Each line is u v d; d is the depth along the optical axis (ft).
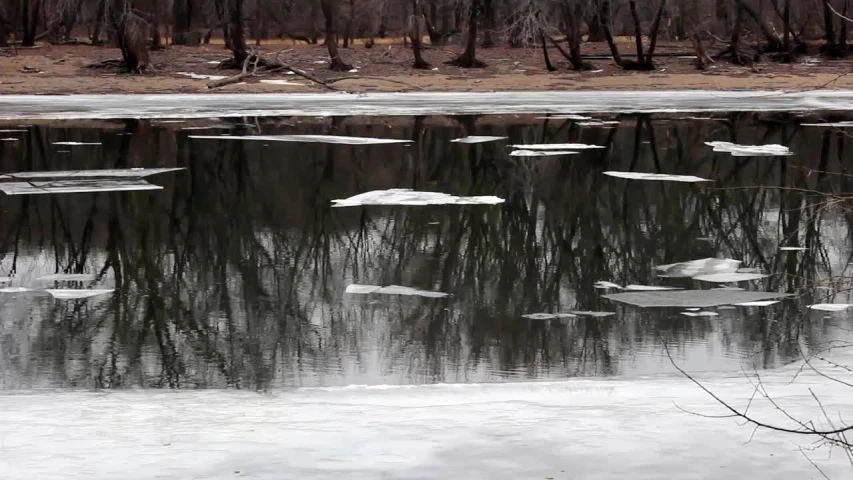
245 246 56.65
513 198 71.26
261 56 191.62
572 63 192.75
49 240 57.98
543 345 37.65
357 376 33.73
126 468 18.35
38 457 19.19
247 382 33.17
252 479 17.71
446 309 43.50
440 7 242.99
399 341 38.50
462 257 53.88
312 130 111.75
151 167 85.35
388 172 83.05
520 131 110.73
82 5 209.36
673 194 71.97
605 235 59.06
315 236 59.11
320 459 18.95
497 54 205.77
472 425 21.63
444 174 82.12
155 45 203.82
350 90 167.94
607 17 192.95
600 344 37.60
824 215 63.72
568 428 21.29
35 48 206.39
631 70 190.39
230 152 93.35
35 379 33.58
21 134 105.60
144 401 26.48
